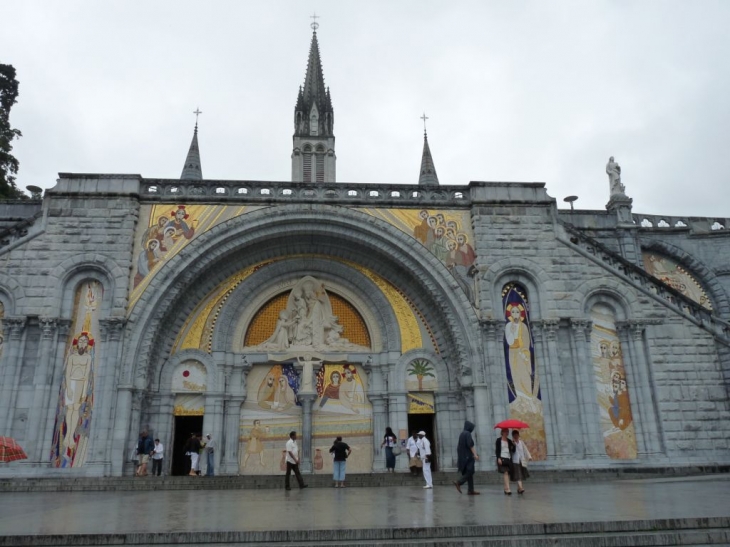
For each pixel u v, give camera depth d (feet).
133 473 74.02
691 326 81.66
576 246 84.89
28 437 71.56
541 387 79.71
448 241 85.56
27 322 75.97
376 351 86.99
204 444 76.74
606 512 33.45
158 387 81.41
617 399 79.77
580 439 77.87
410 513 35.17
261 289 89.10
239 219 83.35
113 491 61.41
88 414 74.08
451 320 82.94
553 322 81.10
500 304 82.69
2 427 71.41
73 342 76.59
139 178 83.25
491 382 78.84
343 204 86.02
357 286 89.76
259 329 88.63
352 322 90.07
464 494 49.96
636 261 97.71
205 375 83.51
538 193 87.35
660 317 81.92
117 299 77.61
